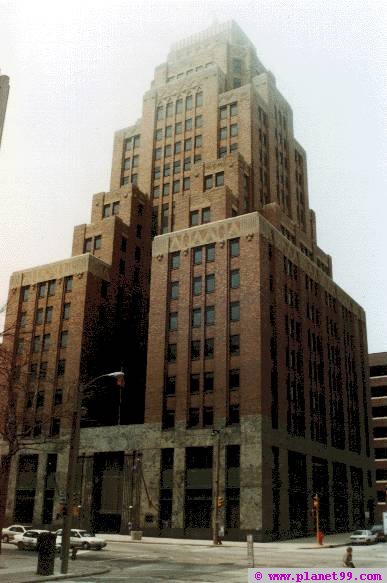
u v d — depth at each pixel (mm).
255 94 90812
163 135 95750
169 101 97188
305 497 63156
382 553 40250
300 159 105062
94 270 78750
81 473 66625
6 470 34125
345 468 76375
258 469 55125
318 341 76250
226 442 58000
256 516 53688
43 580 23734
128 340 82812
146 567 30781
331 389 77750
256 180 83875
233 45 104438
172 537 58000
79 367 72250
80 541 43000
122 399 78938
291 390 65438
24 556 35750
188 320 65750
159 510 59938
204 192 77688
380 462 106062
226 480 56875
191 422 61594
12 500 69688
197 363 63469
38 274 81250
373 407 111938
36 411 72875
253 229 64750
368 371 94000
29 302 80188
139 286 87562
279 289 66625
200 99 93500
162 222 90812
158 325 67688
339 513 71938
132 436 64812
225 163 79188
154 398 64750
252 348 60031
